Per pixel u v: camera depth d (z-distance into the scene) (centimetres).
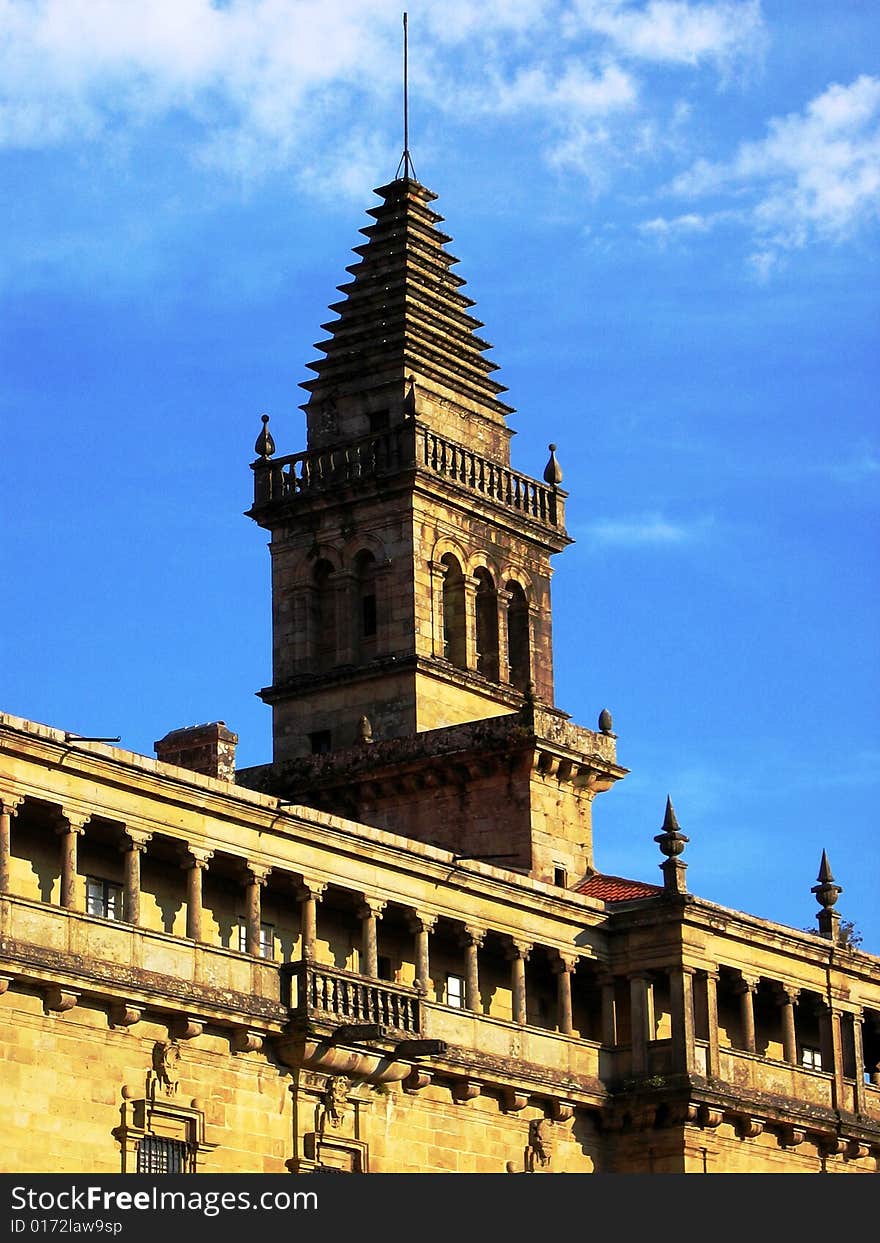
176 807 8331
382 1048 8750
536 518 11256
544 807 10306
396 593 10750
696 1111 9581
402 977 9244
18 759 7881
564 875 10312
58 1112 7881
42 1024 7881
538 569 11281
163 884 8481
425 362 11138
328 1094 8656
